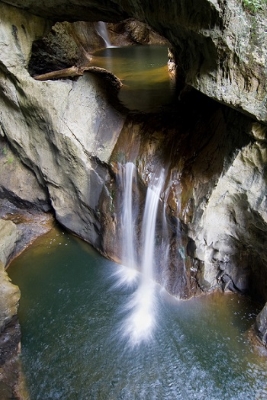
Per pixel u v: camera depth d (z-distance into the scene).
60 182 8.80
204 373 6.14
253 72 4.77
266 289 6.93
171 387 5.99
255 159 5.62
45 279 8.17
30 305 7.55
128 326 6.97
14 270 8.42
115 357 6.46
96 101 8.59
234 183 6.05
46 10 7.41
